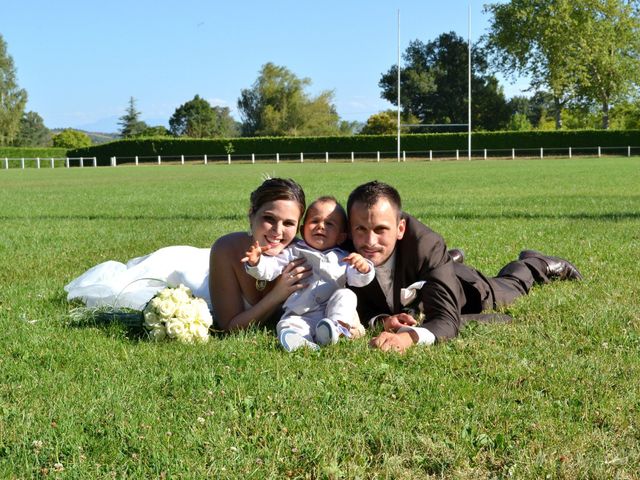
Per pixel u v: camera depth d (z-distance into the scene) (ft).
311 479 8.77
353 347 14.02
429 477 8.75
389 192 15.14
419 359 13.19
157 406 10.85
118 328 15.87
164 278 19.89
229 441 9.55
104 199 61.11
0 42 292.81
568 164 136.46
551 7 220.64
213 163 205.26
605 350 13.70
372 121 304.91
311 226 15.61
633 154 202.18
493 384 11.82
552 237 30.35
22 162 186.60
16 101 296.51
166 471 8.78
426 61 299.17
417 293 15.96
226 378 12.17
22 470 8.89
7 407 10.91
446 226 35.12
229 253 15.98
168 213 46.01
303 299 15.31
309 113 304.91
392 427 10.00
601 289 19.44
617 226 34.22
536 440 9.55
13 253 28.25
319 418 10.31
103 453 9.31
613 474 8.65
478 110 289.53
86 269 24.63
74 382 12.11
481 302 16.89
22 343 14.74
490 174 99.04
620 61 219.00
